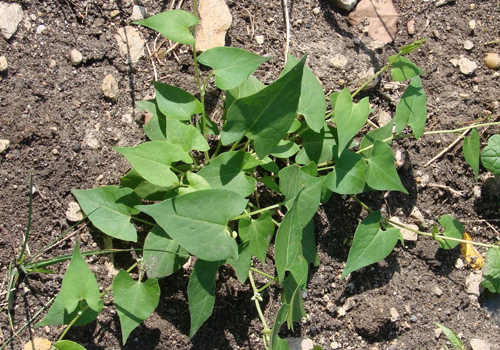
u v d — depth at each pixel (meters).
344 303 0.36
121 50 0.35
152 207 0.27
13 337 0.32
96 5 0.35
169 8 0.36
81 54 0.34
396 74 0.34
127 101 0.35
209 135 0.35
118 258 0.33
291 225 0.29
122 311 0.29
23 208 0.33
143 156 0.29
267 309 0.34
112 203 0.31
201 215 0.28
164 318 0.33
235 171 0.31
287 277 0.32
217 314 0.34
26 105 0.33
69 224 0.33
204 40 0.36
